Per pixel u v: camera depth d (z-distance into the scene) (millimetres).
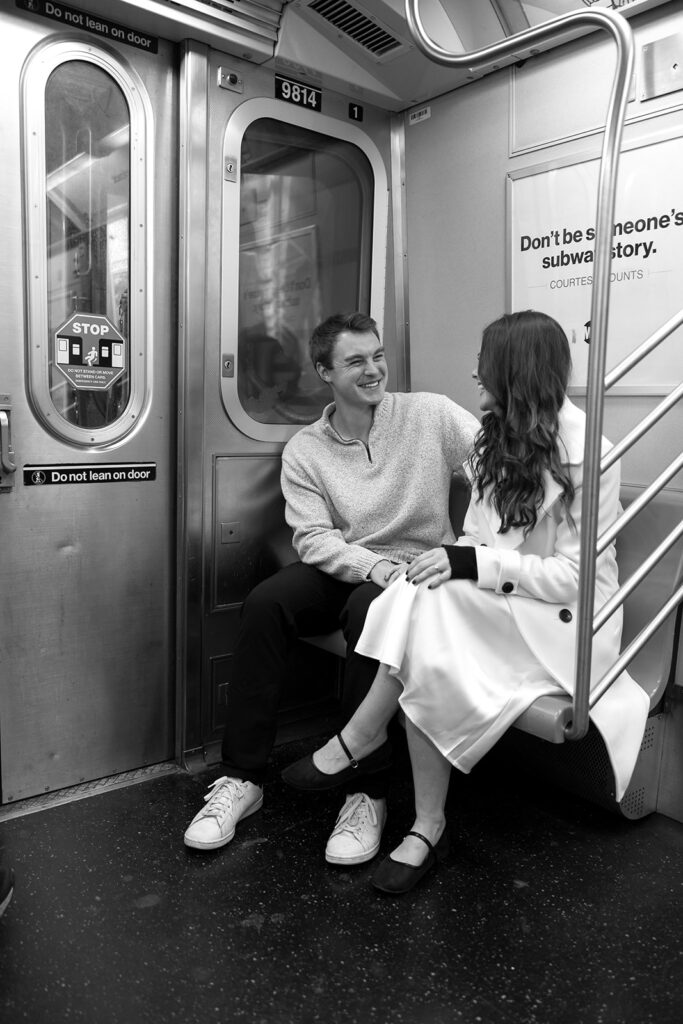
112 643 2459
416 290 2992
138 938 1745
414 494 2424
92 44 2223
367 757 2043
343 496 2443
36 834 2174
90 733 2449
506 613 1934
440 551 1972
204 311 2473
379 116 2908
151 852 2090
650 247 2271
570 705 1797
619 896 1909
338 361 2379
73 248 2271
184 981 1614
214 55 2432
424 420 2461
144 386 2443
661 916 1832
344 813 2092
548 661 1900
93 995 1571
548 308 2541
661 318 2268
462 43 2520
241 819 2252
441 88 2738
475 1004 1559
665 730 2244
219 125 2467
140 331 2414
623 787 1887
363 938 1753
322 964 1669
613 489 1941
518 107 2561
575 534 1921
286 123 2648
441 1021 1515
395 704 1982
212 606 2605
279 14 2402
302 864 2041
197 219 2420
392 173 2969
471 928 1787
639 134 2262
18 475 2223
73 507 2334
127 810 2311
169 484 2529
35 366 2205
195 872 2000
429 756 1933
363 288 3000
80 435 2316
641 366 2318
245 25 2350
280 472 2734
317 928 1785
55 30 2150
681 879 1979
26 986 1595
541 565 1906
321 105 2725
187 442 2475
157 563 2529
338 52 2588
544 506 1929
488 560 1918
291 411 2816
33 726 2334
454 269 2838
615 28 1490
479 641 1950
